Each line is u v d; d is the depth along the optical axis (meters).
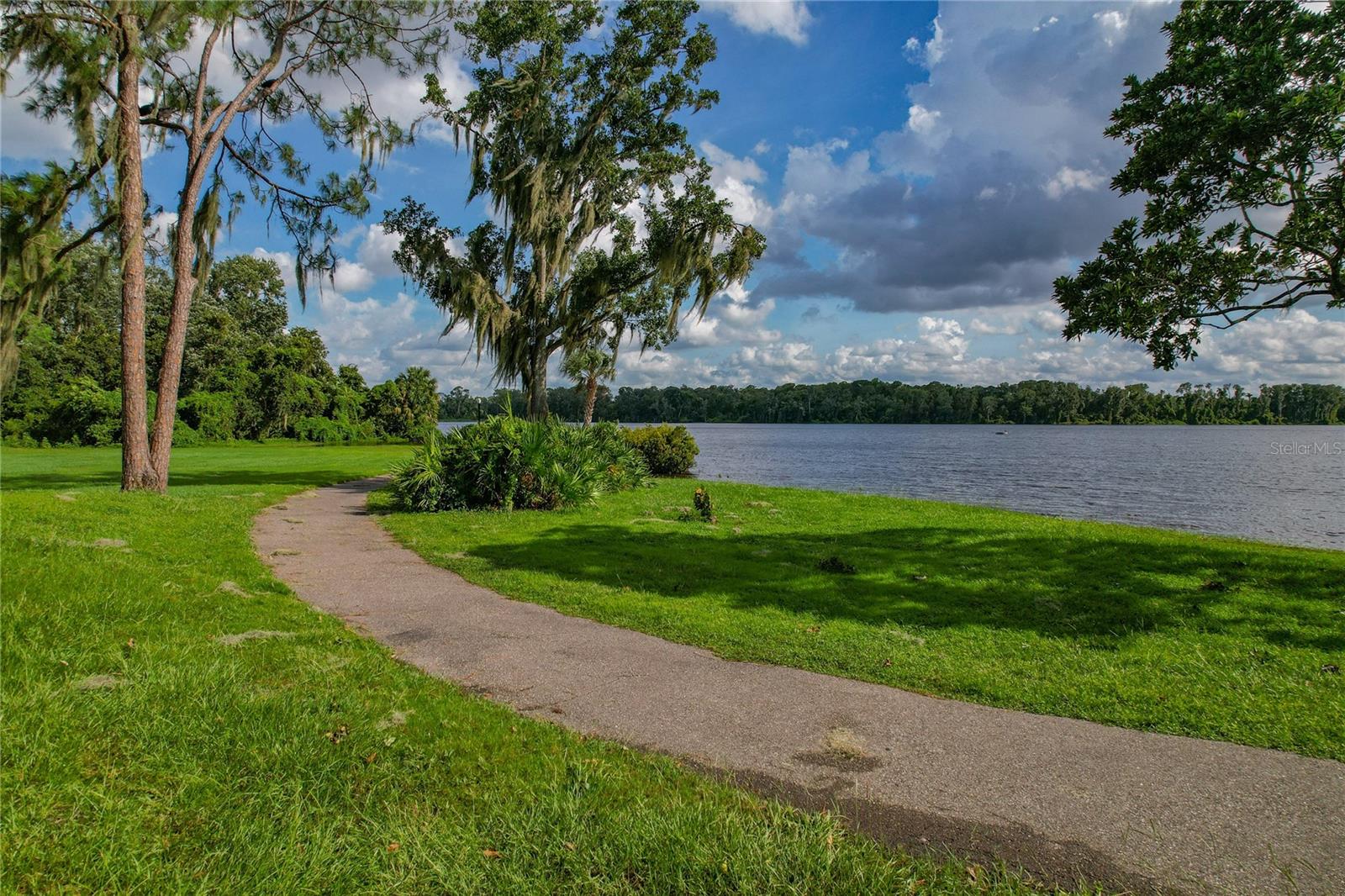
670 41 22.39
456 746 3.79
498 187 21.75
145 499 12.70
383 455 37.69
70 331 52.03
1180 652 5.75
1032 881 2.78
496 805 3.20
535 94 21.56
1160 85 8.30
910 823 3.24
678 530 12.72
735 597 7.75
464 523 13.11
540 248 22.19
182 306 15.21
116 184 14.52
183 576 7.05
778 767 3.78
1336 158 7.57
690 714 4.52
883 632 6.38
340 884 2.58
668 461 28.23
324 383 59.91
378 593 7.68
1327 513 19.44
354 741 3.71
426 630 6.32
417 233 21.25
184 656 4.59
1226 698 4.73
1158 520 17.97
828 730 4.27
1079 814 3.32
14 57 12.49
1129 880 2.81
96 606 5.37
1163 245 8.21
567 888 2.67
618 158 24.16
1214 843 3.07
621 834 2.97
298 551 9.98
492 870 2.73
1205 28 8.03
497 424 15.90
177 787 3.10
